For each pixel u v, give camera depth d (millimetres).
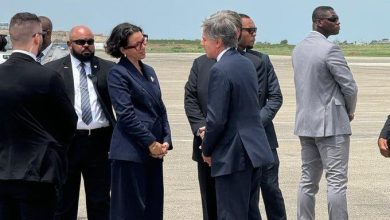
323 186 9672
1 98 4734
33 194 4824
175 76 37875
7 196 4863
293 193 9188
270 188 6953
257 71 6664
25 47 4832
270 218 7047
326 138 6832
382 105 22422
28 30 4816
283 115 19141
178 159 11766
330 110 6805
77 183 6656
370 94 26953
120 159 5816
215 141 5414
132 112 5777
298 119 7043
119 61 5934
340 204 6789
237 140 5406
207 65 6465
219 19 5453
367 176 10391
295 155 12344
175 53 100000
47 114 4852
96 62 6664
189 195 9008
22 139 4770
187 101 6543
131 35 5832
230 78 5328
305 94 6934
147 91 5902
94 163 6598
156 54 91562
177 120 17594
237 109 5410
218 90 5312
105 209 6652
